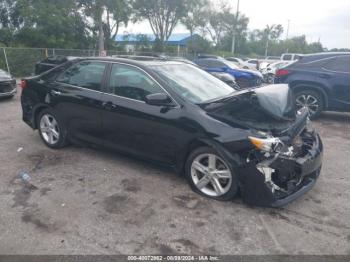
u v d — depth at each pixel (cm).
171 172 442
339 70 773
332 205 366
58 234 303
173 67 454
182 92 397
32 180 413
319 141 402
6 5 2706
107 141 455
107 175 431
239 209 350
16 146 542
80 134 484
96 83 457
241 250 286
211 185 377
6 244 288
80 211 342
